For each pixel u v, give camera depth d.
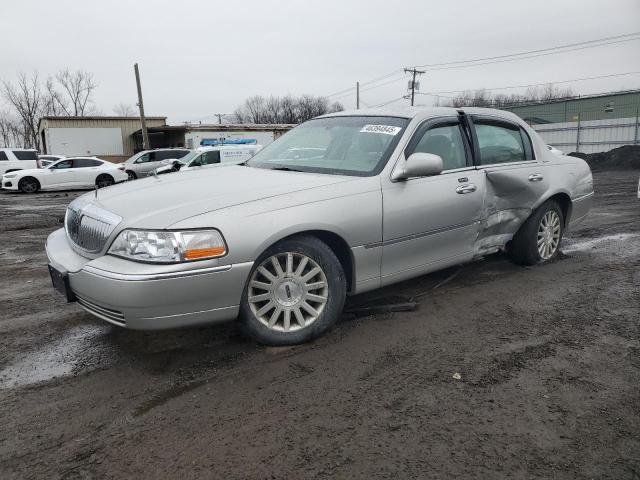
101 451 2.33
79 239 3.27
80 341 3.57
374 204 3.51
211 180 3.64
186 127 38.44
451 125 4.27
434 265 4.05
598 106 34.97
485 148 4.49
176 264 2.79
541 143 5.12
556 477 2.11
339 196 3.38
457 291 4.40
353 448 2.31
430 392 2.78
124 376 3.03
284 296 3.26
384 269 3.69
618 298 4.19
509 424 2.48
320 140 4.27
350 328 3.64
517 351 3.25
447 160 4.14
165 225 2.84
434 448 2.30
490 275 4.84
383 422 2.50
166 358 3.23
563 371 2.99
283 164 4.10
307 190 3.31
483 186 4.29
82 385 2.93
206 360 3.19
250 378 2.95
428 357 3.19
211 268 2.87
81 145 39.22
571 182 5.23
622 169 21.48
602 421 2.50
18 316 4.12
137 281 2.73
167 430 2.47
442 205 3.93
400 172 3.68
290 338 3.30
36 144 60.94
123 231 2.90
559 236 5.30
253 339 3.27
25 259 6.55
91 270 2.89
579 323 3.69
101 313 2.98
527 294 4.31
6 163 22.47
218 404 2.69
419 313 3.91
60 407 2.70
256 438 2.39
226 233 2.91
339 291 3.45
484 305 4.07
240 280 2.98
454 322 3.73
